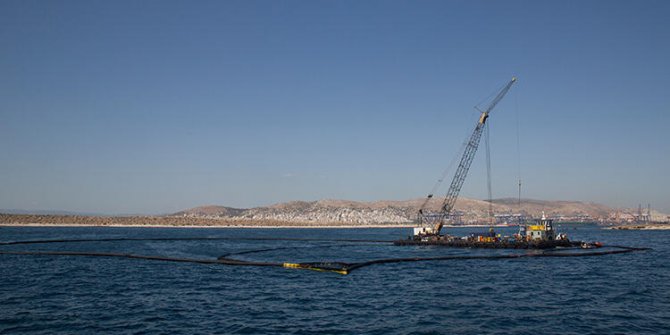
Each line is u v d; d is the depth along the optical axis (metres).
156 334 39.16
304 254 122.62
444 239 153.12
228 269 82.81
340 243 177.50
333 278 71.88
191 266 87.50
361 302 52.81
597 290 60.94
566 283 67.12
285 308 49.41
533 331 40.53
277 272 78.62
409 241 159.38
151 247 144.88
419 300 54.06
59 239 178.00
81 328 40.91
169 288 61.94
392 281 68.94
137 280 69.19
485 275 75.88
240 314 46.53
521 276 74.69
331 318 45.03
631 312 47.81
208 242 176.25
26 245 147.88
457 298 55.38
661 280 69.75
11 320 43.66
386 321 43.91
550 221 139.12
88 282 67.19
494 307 50.25
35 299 53.94
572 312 47.78
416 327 41.72
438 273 78.38
